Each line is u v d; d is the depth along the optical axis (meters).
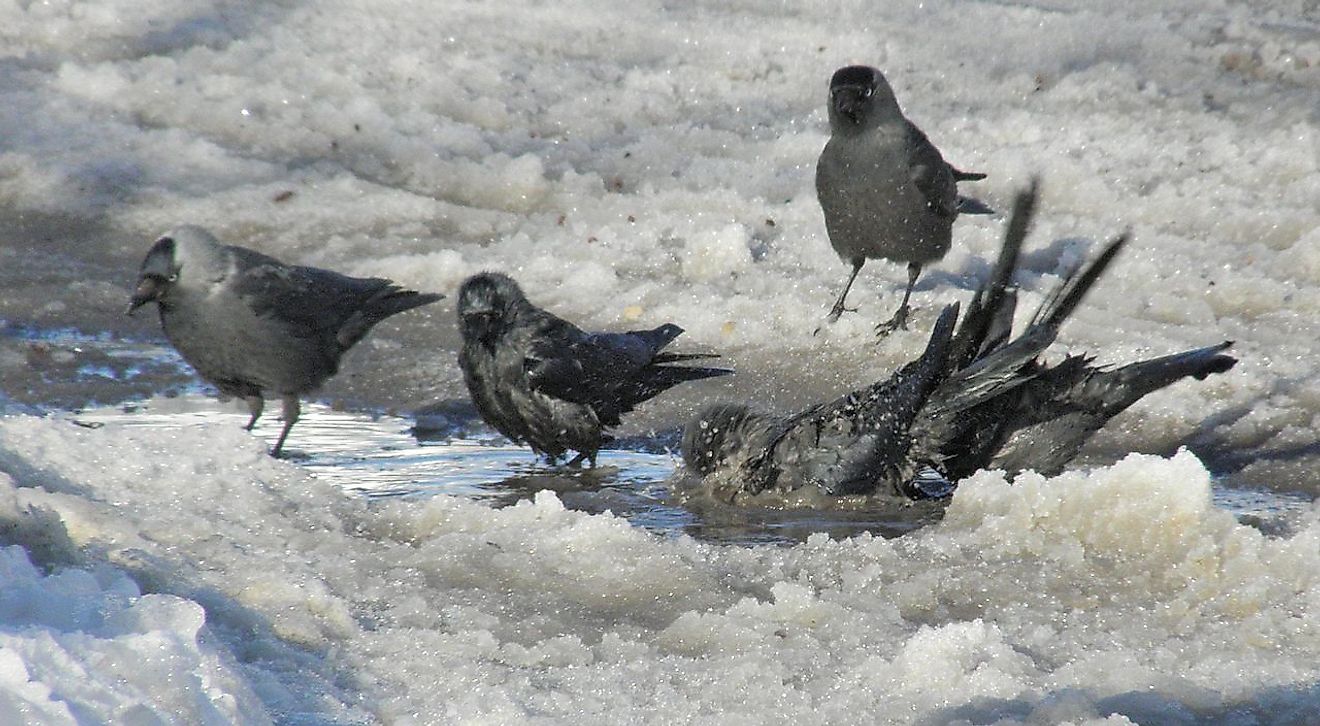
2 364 13.73
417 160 18.83
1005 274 10.99
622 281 15.87
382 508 9.16
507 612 7.75
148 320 15.18
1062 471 11.26
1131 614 7.79
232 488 9.15
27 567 6.44
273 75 20.95
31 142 18.56
